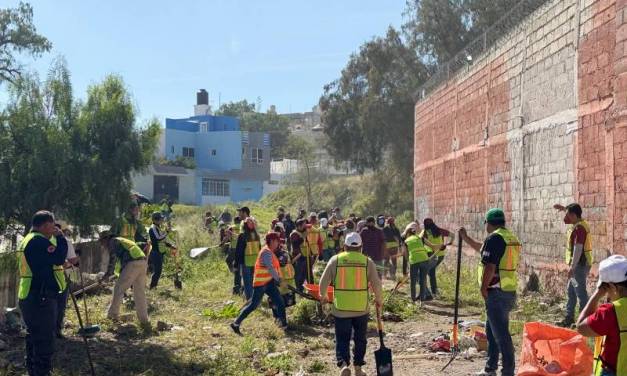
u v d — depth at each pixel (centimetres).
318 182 6122
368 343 1102
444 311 1448
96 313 1228
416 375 878
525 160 1673
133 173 1270
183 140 6750
